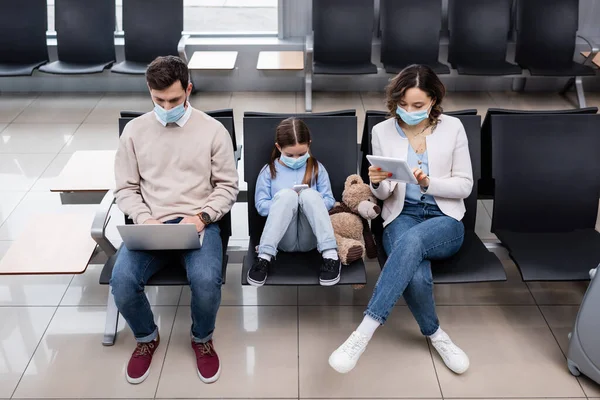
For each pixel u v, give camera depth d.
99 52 4.62
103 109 4.62
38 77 4.91
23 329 2.40
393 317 2.46
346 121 2.45
